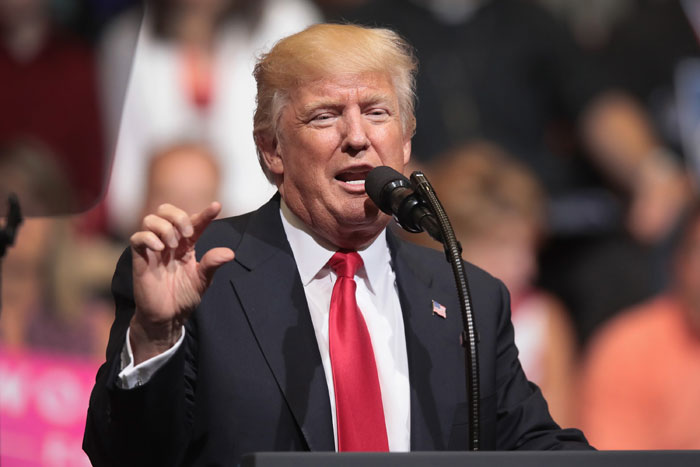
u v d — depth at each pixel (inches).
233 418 270.4
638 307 575.5
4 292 507.5
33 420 505.4
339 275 291.0
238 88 606.5
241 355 277.0
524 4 668.1
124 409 251.3
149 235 243.1
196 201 572.7
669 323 558.9
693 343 551.5
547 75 664.4
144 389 250.7
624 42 695.1
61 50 398.3
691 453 209.0
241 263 289.7
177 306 252.1
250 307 282.5
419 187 253.8
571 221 639.8
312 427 270.4
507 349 307.9
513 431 298.2
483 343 297.7
